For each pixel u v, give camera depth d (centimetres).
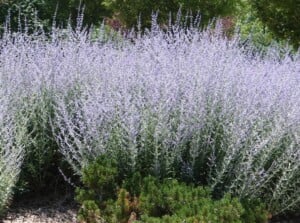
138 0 948
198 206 330
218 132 418
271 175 386
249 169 392
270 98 419
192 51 494
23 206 423
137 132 388
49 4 943
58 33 564
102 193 365
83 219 343
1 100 410
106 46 542
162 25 923
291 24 848
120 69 457
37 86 445
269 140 395
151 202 345
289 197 396
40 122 446
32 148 443
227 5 927
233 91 428
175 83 420
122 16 978
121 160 404
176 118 414
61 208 421
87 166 382
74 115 448
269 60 558
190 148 414
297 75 476
